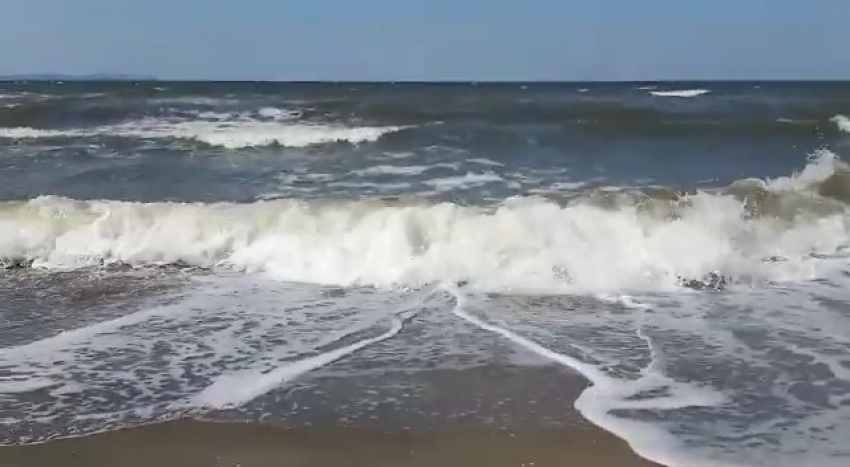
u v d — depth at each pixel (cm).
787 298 633
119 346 522
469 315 595
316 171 1243
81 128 1830
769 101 2909
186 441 388
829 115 2203
